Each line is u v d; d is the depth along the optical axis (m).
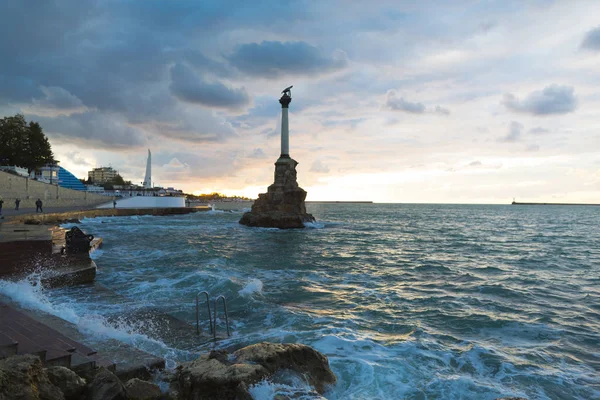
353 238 44.16
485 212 162.62
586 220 97.06
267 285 17.22
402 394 7.26
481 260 26.94
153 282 16.72
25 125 78.50
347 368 8.29
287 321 11.81
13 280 13.65
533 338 10.74
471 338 10.62
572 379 8.20
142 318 11.45
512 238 46.00
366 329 11.20
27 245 15.90
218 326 11.23
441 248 34.75
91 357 6.88
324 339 10.06
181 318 11.77
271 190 61.09
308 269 22.03
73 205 72.81
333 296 15.40
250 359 6.97
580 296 15.98
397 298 15.17
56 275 14.85
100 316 11.27
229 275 18.67
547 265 24.83
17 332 7.62
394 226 67.88
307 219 61.62
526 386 7.84
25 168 75.69
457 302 14.59
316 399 6.20
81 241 17.02
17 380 4.79
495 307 13.95
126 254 25.38
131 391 5.83
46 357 6.30
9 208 53.91
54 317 9.52
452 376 8.08
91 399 5.40
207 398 5.99
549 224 78.88
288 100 62.31
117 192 102.56
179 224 60.09
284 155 62.81
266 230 53.59
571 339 10.70
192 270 19.41
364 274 20.67
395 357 9.02
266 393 6.09
